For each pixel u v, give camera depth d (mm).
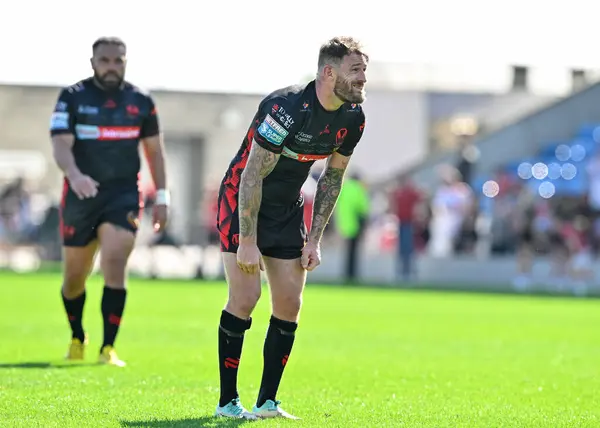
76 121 34625
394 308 68438
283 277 24344
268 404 24453
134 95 35250
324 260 112375
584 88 125500
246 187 23188
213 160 177375
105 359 34469
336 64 22688
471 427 23531
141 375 31422
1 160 166250
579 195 113250
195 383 29969
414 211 101812
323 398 28016
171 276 108250
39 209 135875
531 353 42156
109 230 34500
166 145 177375
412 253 103250
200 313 59500
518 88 155375
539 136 125188
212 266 117562
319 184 24844
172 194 176625
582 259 100250
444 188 111125
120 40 34844
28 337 43781
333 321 57250
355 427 22922
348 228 99188
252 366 35312
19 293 73062
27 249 128000
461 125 144250
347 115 23578
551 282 100812
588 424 24344
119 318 34656
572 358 40438
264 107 23188
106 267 34531
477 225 109438
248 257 23344
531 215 103250
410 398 28344
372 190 129500
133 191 35062
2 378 29750
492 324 57375
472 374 34406
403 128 147375
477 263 105875
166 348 40250
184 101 177625
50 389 27859
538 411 26375
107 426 22344
